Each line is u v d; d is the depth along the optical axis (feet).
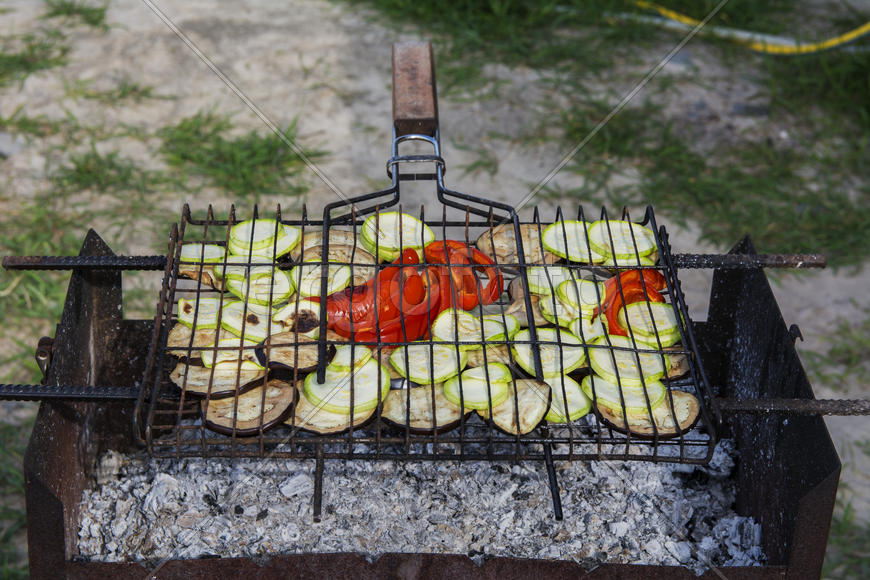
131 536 4.18
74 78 10.32
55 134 9.53
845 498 6.56
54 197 8.72
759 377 4.58
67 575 3.51
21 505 6.26
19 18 11.81
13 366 7.36
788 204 9.57
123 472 4.63
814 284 8.78
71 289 4.20
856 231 9.34
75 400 3.43
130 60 10.62
